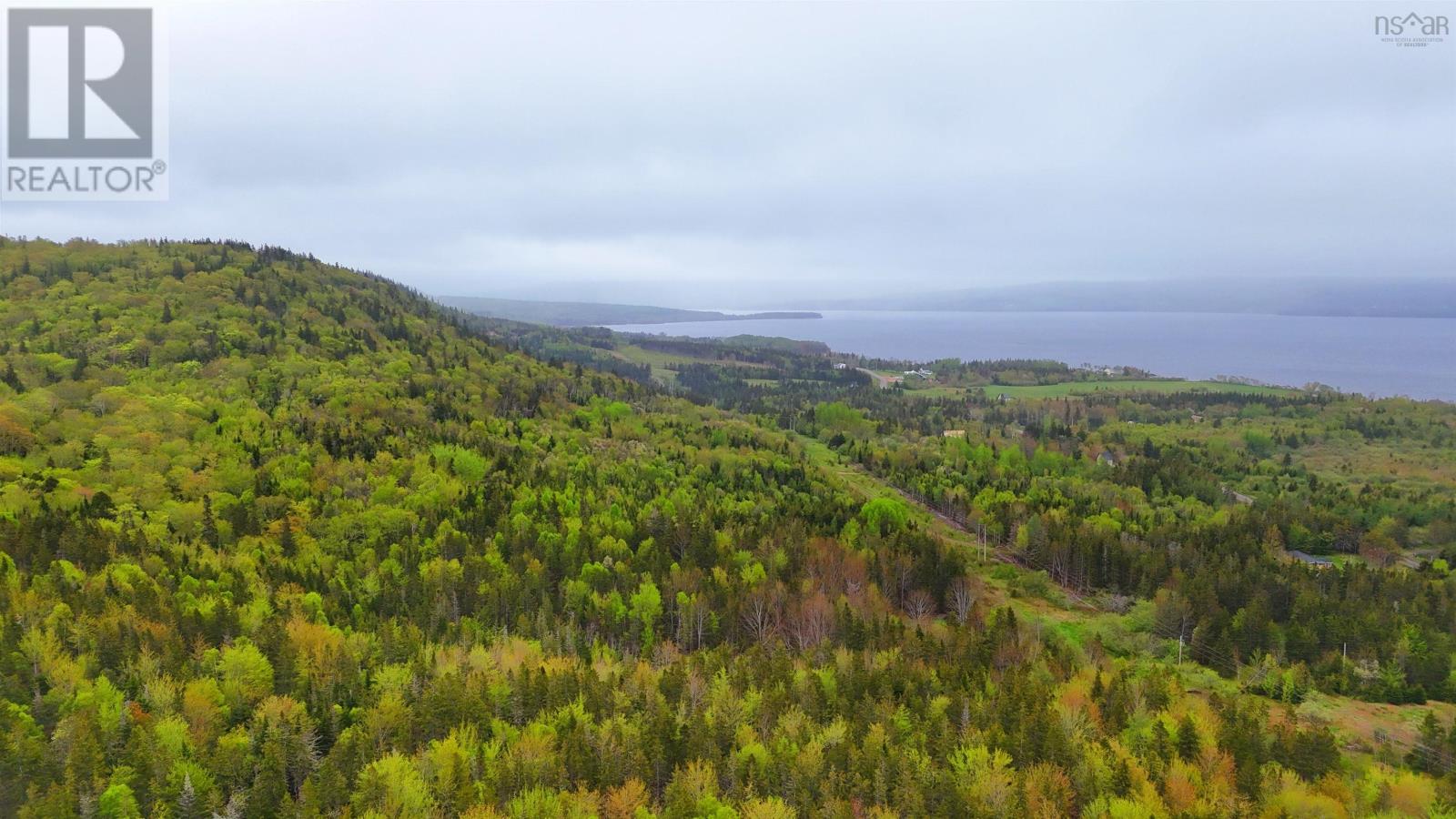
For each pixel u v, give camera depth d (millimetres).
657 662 99000
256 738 71312
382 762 68562
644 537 132250
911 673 90562
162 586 96875
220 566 108125
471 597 109500
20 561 99375
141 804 64188
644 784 72625
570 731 77000
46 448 135375
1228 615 117562
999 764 71438
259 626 88938
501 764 70688
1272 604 122438
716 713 81125
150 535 112688
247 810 64625
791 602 111875
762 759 73938
